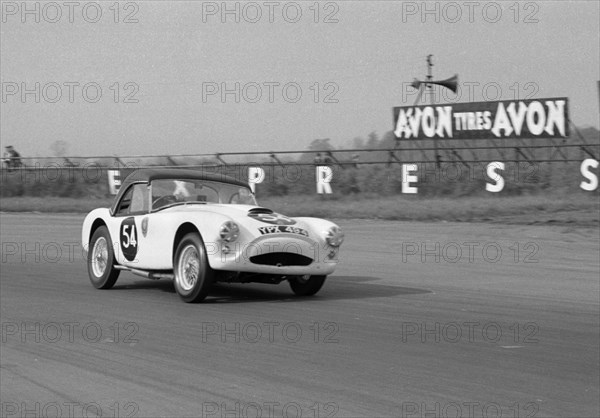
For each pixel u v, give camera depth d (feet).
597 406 17.15
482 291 34.88
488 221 71.51
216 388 18.54
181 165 105.50
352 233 64.08
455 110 103.86
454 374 19.75
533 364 20.80
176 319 27.48
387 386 18.66
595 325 26.40
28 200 110.22
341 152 107.86
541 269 42.98
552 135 97.91
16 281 38.88
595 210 77.36
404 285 37.06
